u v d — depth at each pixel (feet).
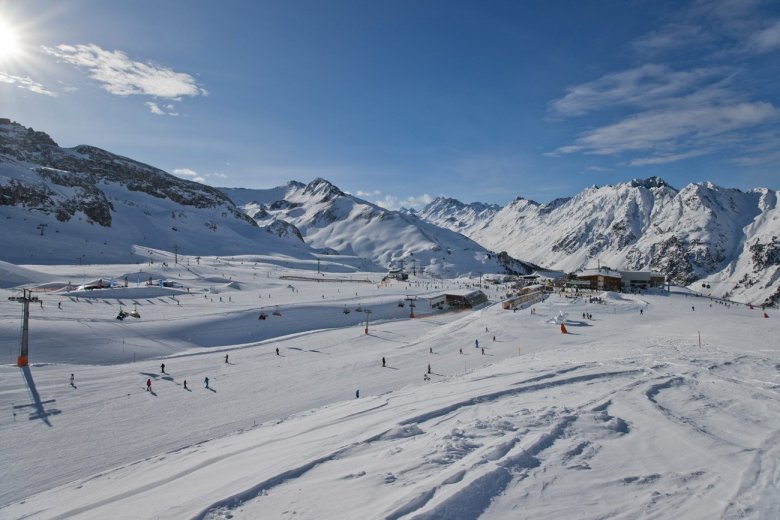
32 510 48.52
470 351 170.81
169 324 215.10
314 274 569.23
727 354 117.08
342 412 74.74
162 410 105.70
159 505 39.45
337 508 33.06
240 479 42.63
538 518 30.55
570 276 449.48
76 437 88.63
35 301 233.35
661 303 303.48
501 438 46.80
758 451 44.32
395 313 297.12
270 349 182.60
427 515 30.17
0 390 114.62
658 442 46.73
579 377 83.82
